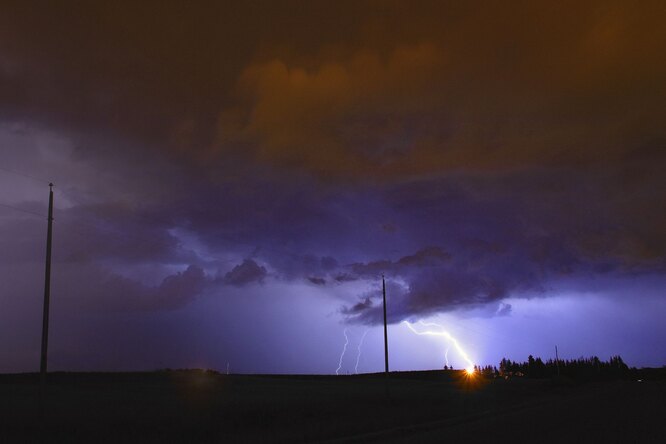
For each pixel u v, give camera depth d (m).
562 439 22.75
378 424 34.38
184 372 109.88
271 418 38.25
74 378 93.69
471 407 50.09
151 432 29.80
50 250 28.91
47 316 28.45
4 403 48.69
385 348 49.19
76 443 25.89
